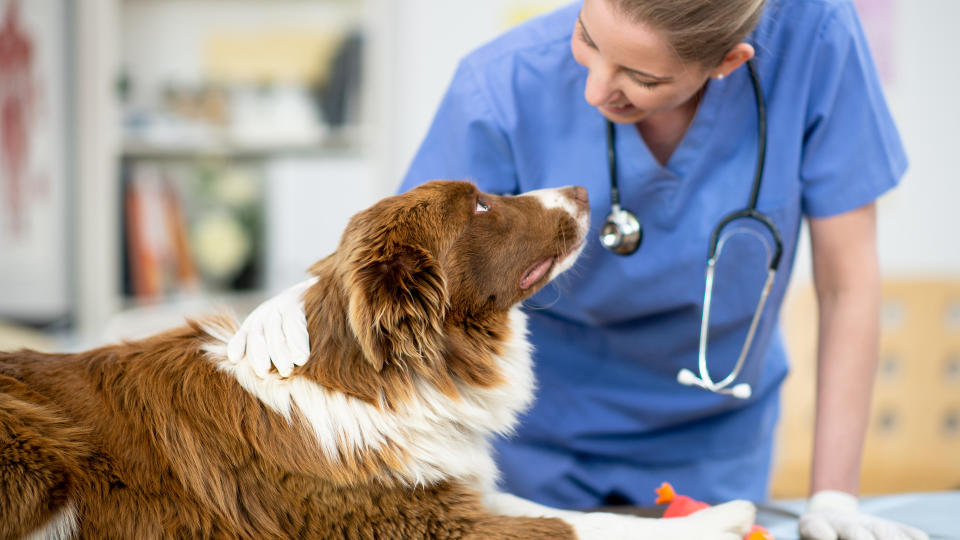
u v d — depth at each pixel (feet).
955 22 13.05
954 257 13.51
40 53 11.27
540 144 5.77
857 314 5.42
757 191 5.45
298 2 12.42
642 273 5.64
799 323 10.50
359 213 4.91
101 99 11.28
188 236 12.26
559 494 6.44
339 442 4.27
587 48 4.59
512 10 12.77
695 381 5.41
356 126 12.41
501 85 5.73
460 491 4.56
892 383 10.82
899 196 13.46
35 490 3.92
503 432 5.25
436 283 4.57
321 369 4.42
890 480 10.66
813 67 5.34
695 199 5.54
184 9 12.23
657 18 4.16
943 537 4.62
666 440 6.31
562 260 5.36
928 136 13.32
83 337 11.34
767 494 6.73
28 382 4.31
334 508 4.27
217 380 4.41
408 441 4.45
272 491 4.23
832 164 5.42
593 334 6.17
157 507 4.09
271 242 12.58
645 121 5.55
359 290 4.32
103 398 4.30
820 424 5.41
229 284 12.44
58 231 11.43
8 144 11.42
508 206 5.22
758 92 5.35
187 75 12.29
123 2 12.01
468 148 5.80
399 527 4.33
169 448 4.18
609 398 6.21
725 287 5.62
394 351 4.45
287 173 12.47
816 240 5.62
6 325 11.10
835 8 5.33
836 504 5.06
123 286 11.81
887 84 13.26
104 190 11.39
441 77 12.88
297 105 12.26
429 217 4.86
